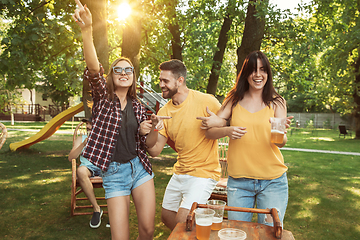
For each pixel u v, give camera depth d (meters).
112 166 2.35
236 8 11.05
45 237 3.38
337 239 3.59
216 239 1.61
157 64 11.58
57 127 10.59
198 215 1.59
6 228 3.63
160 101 9.47
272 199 2.21
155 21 10.61
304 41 10.66
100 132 2.34
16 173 6.93
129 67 2.40
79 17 2.14
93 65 2.27
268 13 9.09
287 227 3.97
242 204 2.29
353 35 16.50
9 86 9.61
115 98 2.42
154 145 2.73
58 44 9.23
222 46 12.40
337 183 6.67
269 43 11.74
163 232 3.62
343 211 4.66
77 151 2.62
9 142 12.78
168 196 2.88
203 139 2.71
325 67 20.05
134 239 3.38
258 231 1.72
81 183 3.75
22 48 8.48
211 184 2.71
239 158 2.30
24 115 34.12
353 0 12.19
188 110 2.72
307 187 6.25
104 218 3.98
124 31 7.53
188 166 2.73
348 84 20.78
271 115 2.30
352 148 14.51
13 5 8.34
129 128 2.44
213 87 12.43
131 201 4.91
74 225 3.76
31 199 4.87
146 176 2.53
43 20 8.59
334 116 34.22
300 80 12.19
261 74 2.29
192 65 13.32
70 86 10.97
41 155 9.58
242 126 2.31
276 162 2.25
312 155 11.66
